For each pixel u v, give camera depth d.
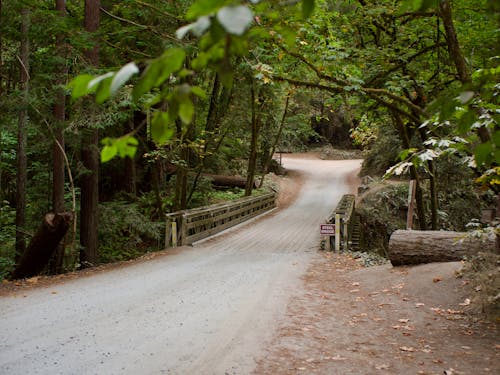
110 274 9.38
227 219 17.31
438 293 6.84
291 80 6.59
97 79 1.11
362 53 9.41
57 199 11.16
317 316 6.30
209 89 17.95
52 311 6.59
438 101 1.61
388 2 10.22
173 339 5.38
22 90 10.12
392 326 5.83
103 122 9.71
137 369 4.52
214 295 7.48
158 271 9.59
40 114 10.16
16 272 10.47
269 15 1.44
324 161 41.12
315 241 14.21
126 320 6.12
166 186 20.38
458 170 18.89
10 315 6.40
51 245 10.06
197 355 4.88
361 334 5.55
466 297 6.44
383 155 29.06
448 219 19.20
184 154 16.47
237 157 26.31
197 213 14.01
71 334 5.56
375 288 7.76
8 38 11.34
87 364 4.64
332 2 10.73
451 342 5.19
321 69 7.39
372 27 11.56
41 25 9.95
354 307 6.78
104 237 14.52
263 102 19.72
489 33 8.58
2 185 17.34
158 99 1.30
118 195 17.86
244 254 11.79
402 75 10.31
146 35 12.12
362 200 21.91
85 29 10.85
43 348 5.09
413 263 8.48
